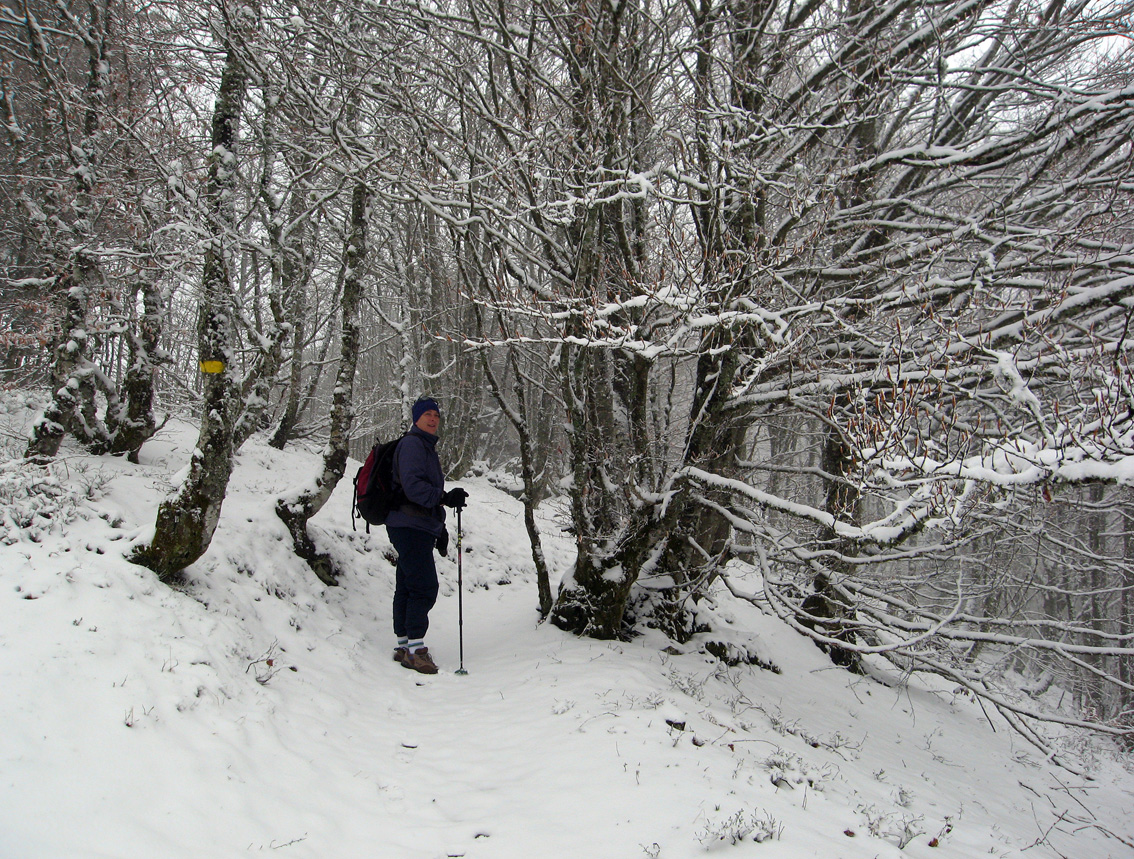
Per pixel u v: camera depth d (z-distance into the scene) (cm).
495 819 300
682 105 589
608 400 681
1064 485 340
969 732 822
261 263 1035
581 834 281
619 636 604
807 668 805
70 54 877
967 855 355
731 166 536
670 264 497
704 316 492
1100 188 595
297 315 893
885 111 638
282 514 653
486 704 458
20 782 249
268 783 305
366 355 2236
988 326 589
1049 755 559
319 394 2277
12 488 436
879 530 429
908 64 619
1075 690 1399
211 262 489
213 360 461
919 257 613
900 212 711
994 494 410
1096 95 548
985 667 727
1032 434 538
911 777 538
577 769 341
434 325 1362
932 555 592
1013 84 577
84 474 570
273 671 419
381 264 1212
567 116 635
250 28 546
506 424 2117
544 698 451
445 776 353
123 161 677
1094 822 632
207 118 845
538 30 615
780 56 652
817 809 346
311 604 587
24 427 756
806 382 621
